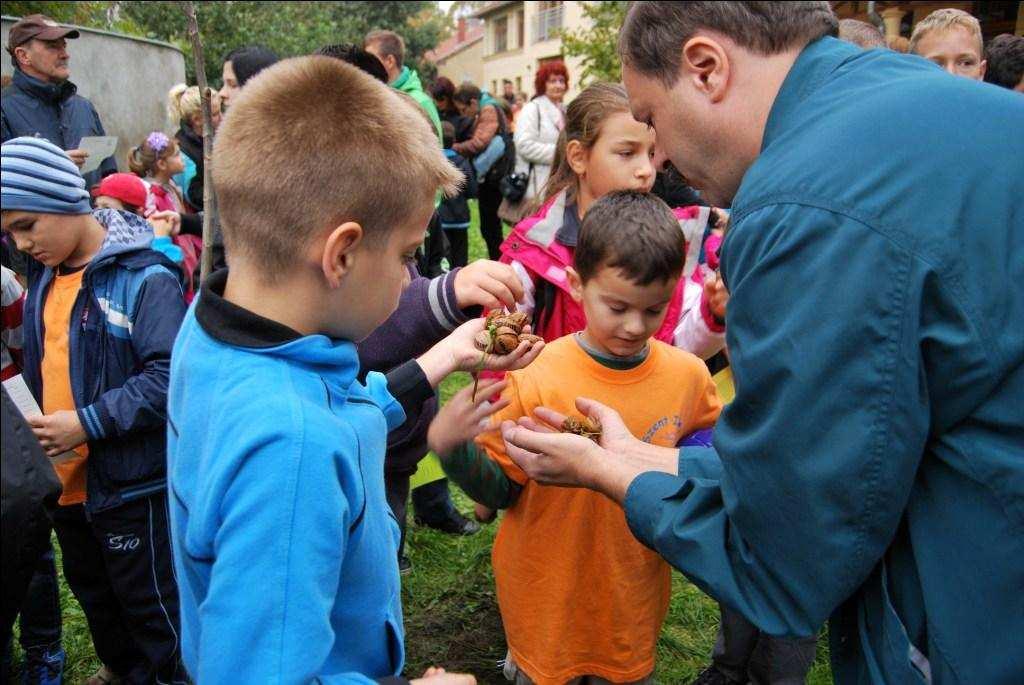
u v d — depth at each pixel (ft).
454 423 5.80
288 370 3.62
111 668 8.53
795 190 3.82
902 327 3.57
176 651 7.93
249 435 3.36
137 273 7.34
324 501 3.41
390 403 5.15
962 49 11.62
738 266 4.06
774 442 3.79
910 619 3.95
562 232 8.24
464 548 11.48
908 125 3.79
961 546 3.74
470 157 24.97
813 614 3.94
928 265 3.55
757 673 7.95
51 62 16.30
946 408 3.70
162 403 7.19
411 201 3.87
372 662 4.09
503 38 121.29
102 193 13.08
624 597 6.58
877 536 3.77
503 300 6.40
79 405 7.41
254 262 3.74
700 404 7.13
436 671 4.31
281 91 3.71
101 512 7.43
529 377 6.67
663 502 4.66
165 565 7.73
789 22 4.27
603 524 6.45
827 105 4.07
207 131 7.76
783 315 3.78
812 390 3.67
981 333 3.56
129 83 30.35
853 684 4.40
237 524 3.30
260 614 3.24
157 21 65.87
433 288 6.43
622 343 6.40
